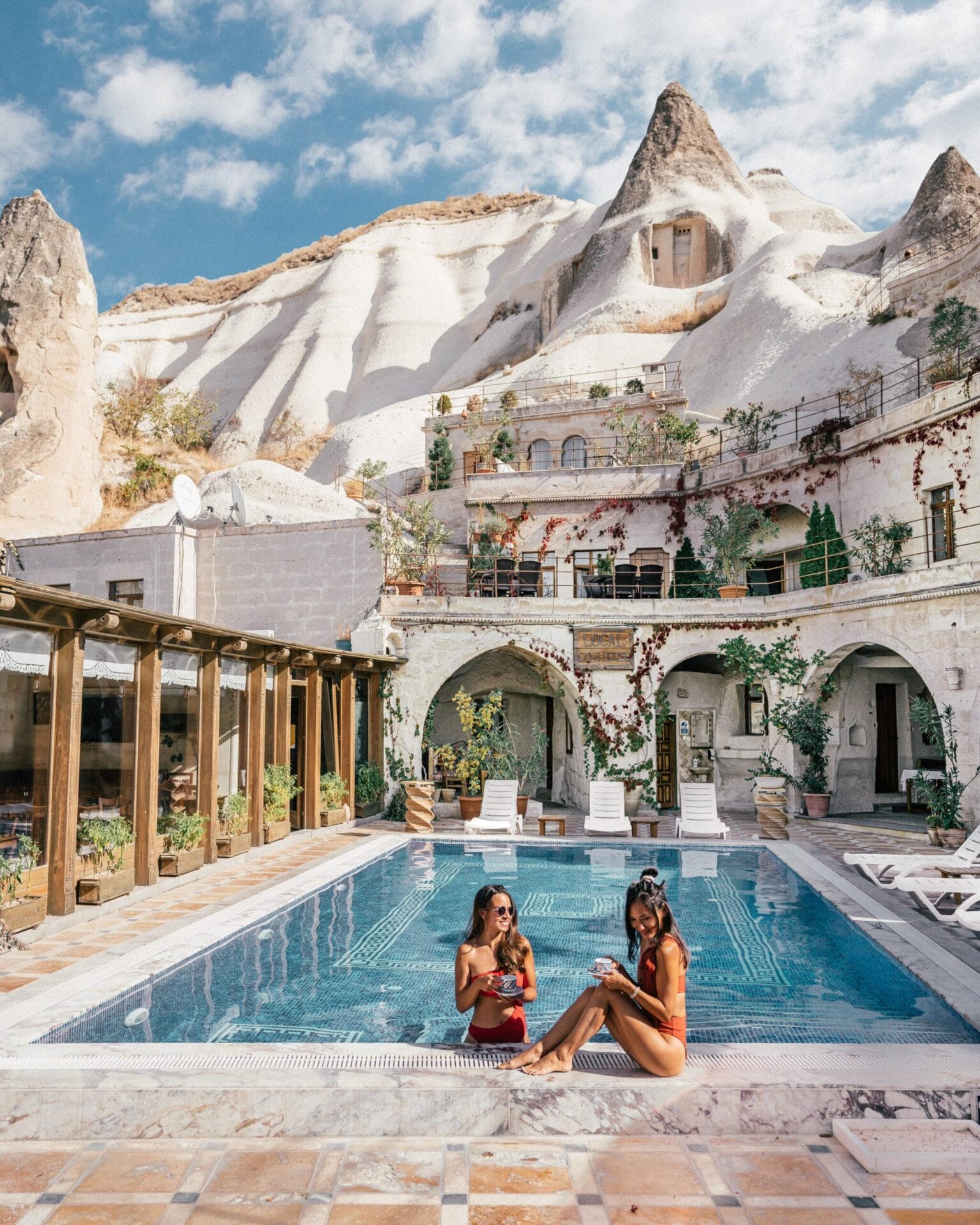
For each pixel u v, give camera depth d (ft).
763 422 98.73
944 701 46.98
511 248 355.36
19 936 25.17
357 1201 12.71
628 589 63.87
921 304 138.31
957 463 59.06
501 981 17.51
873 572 61.72
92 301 134.21
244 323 351.05
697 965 25.80
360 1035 19.43
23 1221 11.98
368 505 98.12
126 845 31.07
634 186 301.43
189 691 37.40
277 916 30.25
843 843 47.44
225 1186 13.14
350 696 52.75
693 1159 14.16
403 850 44.80
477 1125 15.10
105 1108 14.87
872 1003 22.11
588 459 105.19
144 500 138.00
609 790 50.62
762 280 197.88
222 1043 17.57
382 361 296.30
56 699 27.68
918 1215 12.46
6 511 120.26
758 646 59.72
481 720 57.06
